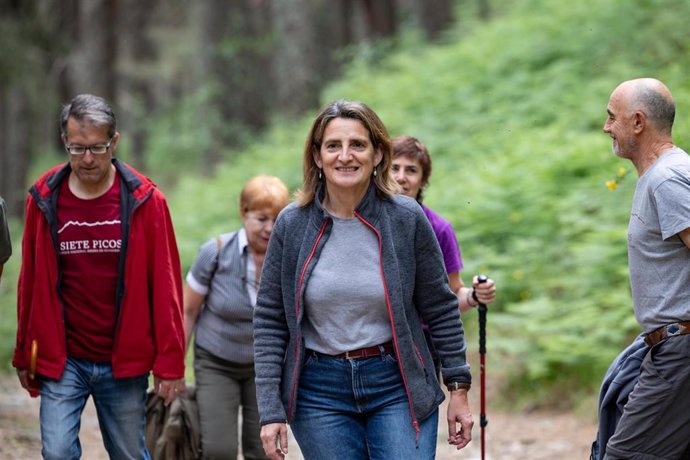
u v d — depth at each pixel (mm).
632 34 33656
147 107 90375
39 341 11148
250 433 13664
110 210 11203
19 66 42344
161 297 11406
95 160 10820
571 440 17906
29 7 43188
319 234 9609
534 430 18828
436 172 31141
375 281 9523
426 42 53250
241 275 13180
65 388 11180
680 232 9883
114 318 11297
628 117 10406
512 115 33094
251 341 13250
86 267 11172
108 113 10914
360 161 9555
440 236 12312
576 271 22484
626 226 21703
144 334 11383
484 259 23953
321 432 9609
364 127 9617
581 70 34062
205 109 62938
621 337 19609
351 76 49156
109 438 11688
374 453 9562
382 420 9562
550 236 24328
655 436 10336
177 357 11484
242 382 13562
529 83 35000
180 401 13156
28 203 11211
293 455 18188
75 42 60844
